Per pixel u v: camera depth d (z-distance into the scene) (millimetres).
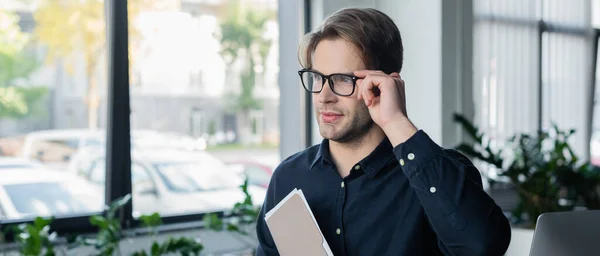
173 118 5715
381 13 1067
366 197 1068
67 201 2996
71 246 2389
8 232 2662
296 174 1169
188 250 2463
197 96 5914
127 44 2959
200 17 4492
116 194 2943
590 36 4445
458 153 1083
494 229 934
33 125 3820
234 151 6363
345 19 1033
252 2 6570
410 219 1038
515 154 3496
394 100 994
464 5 3674
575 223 926
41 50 3799
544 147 4238
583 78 4430
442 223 947
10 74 3752
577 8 4398
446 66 3453
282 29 3615
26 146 3352
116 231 2447
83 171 3145
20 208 2895
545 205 3334
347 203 1080
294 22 3545
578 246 913
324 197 1110
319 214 1104
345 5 3453
